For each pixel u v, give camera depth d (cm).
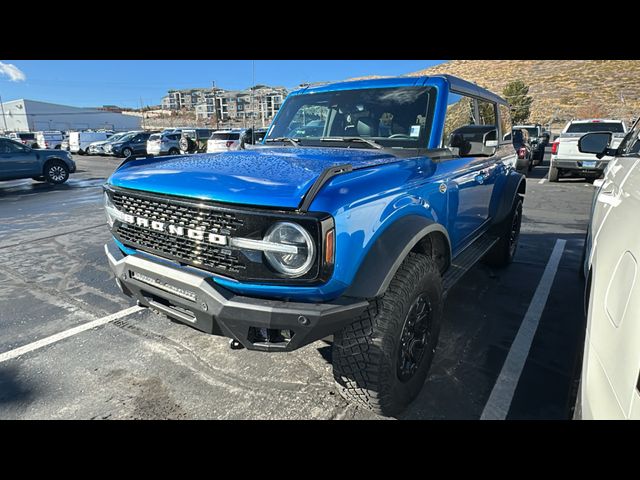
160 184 214
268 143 338
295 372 284
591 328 160
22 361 299
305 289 183
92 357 304
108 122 8850
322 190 182
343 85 332
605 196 262
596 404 137
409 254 231
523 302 400
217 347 318
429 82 299
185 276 201
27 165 1316
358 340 207
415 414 242
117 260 240
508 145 468
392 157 250
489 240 415
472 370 287
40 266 516
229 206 187
